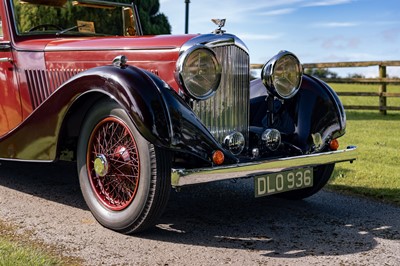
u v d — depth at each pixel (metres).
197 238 2.92
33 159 3.34
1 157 3.58
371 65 11.15
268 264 2.53
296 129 3.45
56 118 3.08
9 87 3.85
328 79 11.76
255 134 3.32
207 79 2.94
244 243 2.85
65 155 3.34
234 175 2.80
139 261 2.54
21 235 2.87
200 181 2.69
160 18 9.24
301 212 3.52
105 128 2.97
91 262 2.50
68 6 4.17
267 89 3.44
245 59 3.25
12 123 3.89
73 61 3.50
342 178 4.45
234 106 3.21
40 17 3.99
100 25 4.43
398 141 6.81
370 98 17.64
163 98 2.68
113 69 2.78
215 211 3.51
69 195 3.81
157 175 2.72
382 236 3.01
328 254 2.70
